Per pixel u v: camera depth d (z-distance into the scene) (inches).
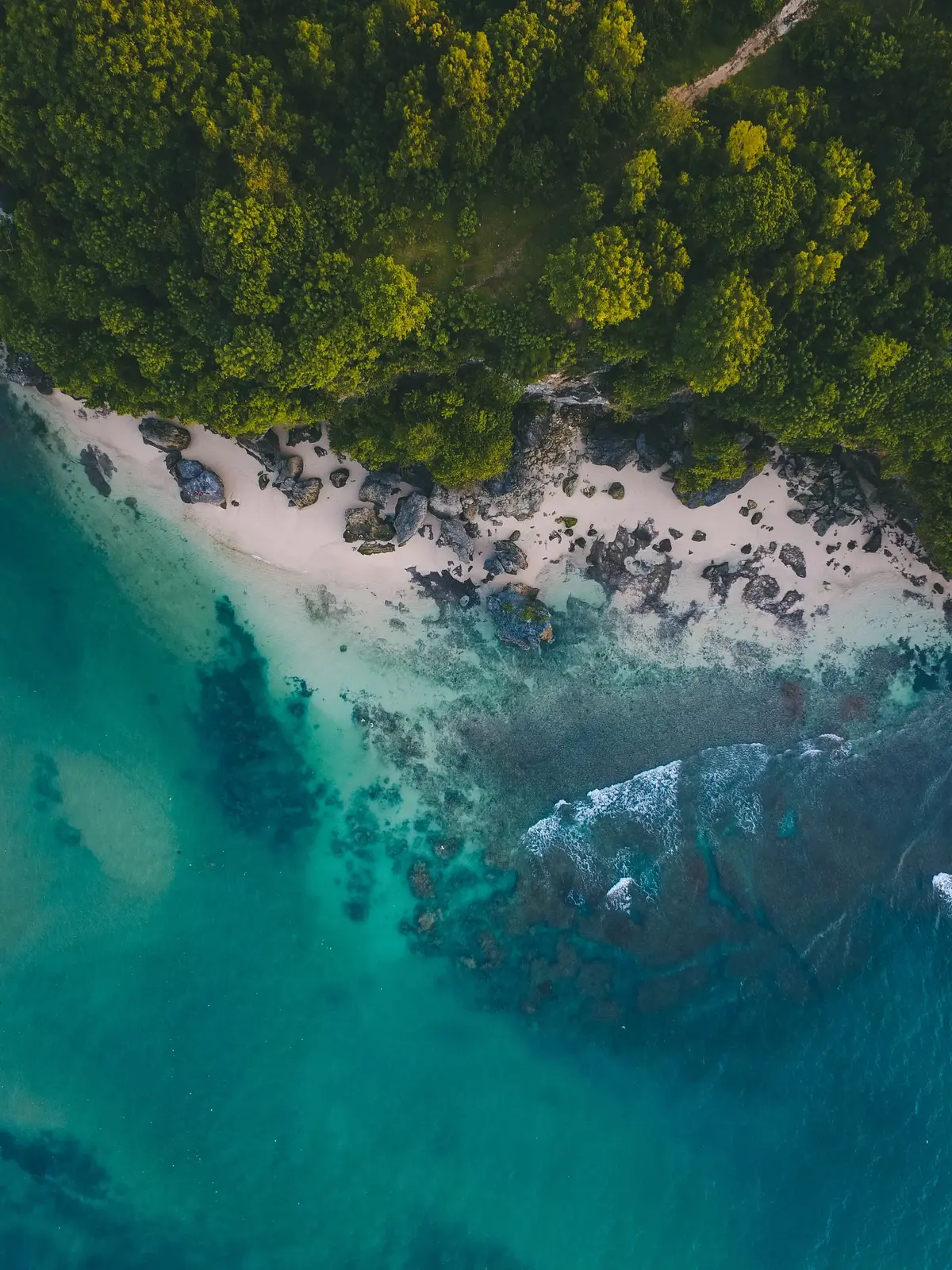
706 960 1298.0
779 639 1305.4
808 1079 1288.1
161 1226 1306.6
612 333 987.3
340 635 1291.8
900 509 1244.5
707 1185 1285.7
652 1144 1298.0
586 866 1307.8
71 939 1306.6
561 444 1192.8
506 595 1264.8
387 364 1031.0
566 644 1294.3
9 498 1267.2
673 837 1302.9
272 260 935.0
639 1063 1305.4
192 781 1304.1
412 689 1301.7
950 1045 1284.4
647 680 1306.6
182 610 1288.1
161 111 877.8
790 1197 1277.1
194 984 1309.1
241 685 1299.2
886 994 1289.4
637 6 930.1
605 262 895.1
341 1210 1307.8
